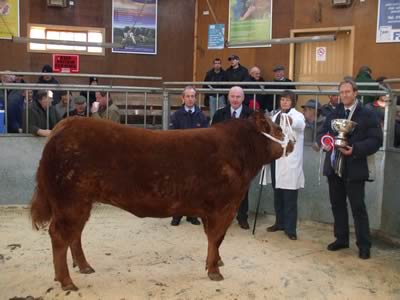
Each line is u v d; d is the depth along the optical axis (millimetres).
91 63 12664
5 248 5621
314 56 11594
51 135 4449
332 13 11109
